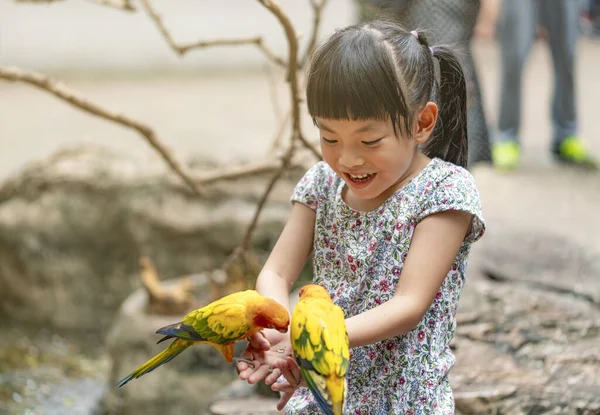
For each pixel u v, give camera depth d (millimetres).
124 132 8930
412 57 2004
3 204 6980
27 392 5742
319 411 2188
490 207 6652
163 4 18109
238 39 3793
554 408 2965
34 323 6953
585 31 14656
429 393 2102
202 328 1938
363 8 3338
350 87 1913
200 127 8922
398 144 1992
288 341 2117
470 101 2531
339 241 2225
